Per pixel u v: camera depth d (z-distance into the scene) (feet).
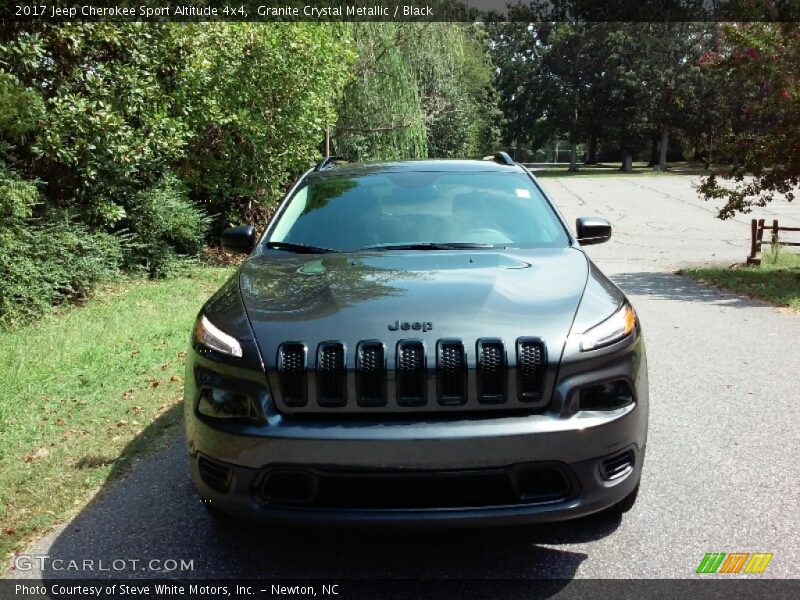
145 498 12.48
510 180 15.57
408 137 71.92
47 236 28.17
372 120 69.41
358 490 9.04
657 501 12.02
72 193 32.45
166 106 32.76
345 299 10.34
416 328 9.47
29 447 14.75
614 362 9.66
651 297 32.58
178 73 33.01
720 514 11.53
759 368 20.29
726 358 21.43
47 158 28.12
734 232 64.39
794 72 34.68
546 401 9.26
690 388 18.40
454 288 10.60
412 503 9.04
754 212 80.64
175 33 30.89
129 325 25.22
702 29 166.20
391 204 14.56
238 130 41.19
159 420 16.31
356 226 13.97
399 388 9.14
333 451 8.88
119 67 29.01
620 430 9.45
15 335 23.59
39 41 25.54
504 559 10.30
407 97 70.74
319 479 9.02
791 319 27.32
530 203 14.78
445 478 8.91
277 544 10.85
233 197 45.96
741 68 35.19
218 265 40.88
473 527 8.95
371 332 9.45
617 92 172.04
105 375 19.57
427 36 74.64
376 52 68.95
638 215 79.56
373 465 8.87
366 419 9.12
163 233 37.60
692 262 46.09
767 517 11.41
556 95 182.50
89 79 28.14
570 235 13.93
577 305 10.21
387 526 8.91
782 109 34.81
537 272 11.45
